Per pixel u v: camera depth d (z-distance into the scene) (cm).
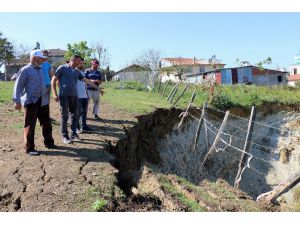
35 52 786
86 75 1282
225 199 888
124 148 1103
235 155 2197
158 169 1512
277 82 5428
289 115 2472
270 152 2375
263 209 899
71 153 859
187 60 7200
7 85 2347
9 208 582
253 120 1645
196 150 1955
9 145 896
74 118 959
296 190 1659
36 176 698
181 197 753
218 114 2198
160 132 1706
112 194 661
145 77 3847
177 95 2466
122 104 1758
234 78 5228
